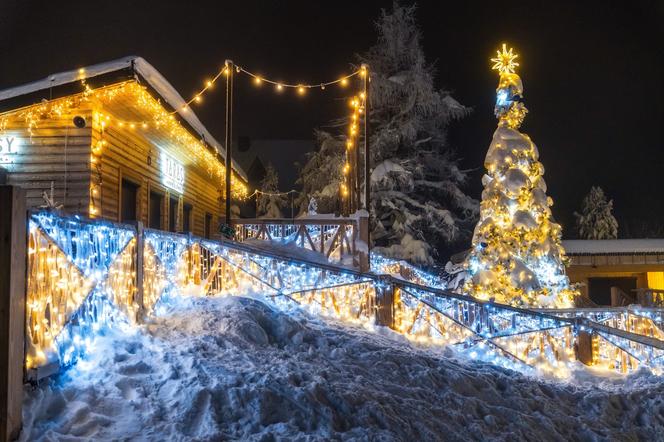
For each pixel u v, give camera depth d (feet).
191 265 29.07
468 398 18.93
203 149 50.85
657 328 37.32
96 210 35.29
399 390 18.34
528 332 30.17
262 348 19.77
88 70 32.53
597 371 29.01
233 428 13.53
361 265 45.73
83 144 34.68
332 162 94.99
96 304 17.02
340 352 21.18
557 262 45.37
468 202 92.63
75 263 15.35
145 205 45.93
